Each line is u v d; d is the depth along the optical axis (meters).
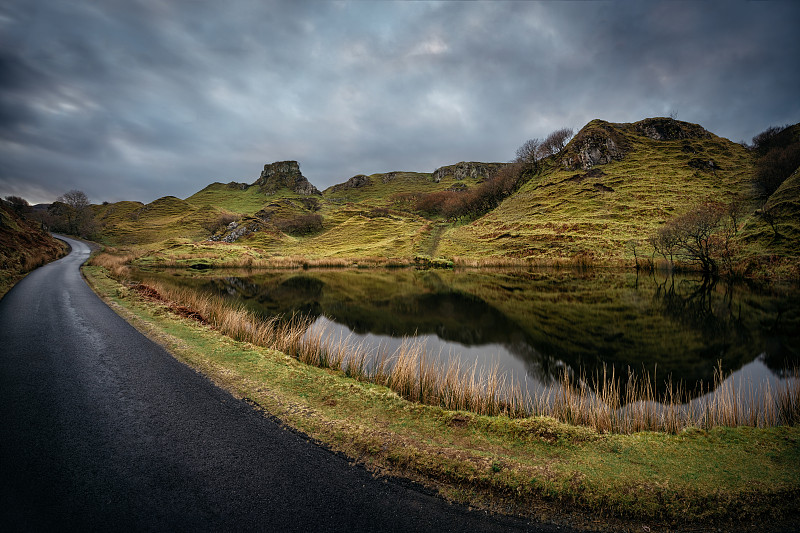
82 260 45.50
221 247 72.25
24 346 9.12
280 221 126.06
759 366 12.51
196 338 10.52
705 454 5.12
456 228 95.00
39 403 6.00
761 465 4.85
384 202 179.75
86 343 9.56
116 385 6.86
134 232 121.56
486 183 118.25
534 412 7.50
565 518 3.88
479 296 29.06
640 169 92.69
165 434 5.16
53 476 4.14
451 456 4.80
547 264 57.34
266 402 6.33
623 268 50.22
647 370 12.25
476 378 10.95
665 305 24.08
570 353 14.23
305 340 11.45
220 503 3.81
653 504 4.06
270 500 3.90
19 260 31.20
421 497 4.09
